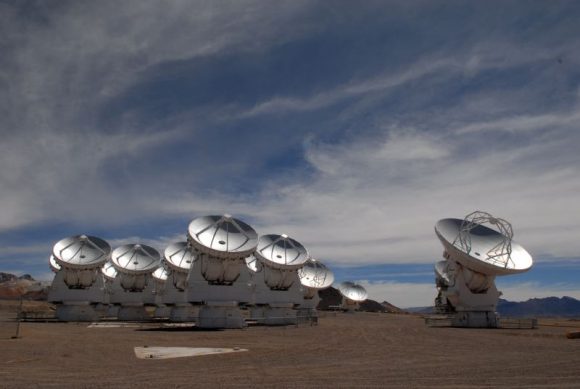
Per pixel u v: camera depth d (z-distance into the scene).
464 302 53.97
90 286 67.12
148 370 19.81
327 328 51.34
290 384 16.19
